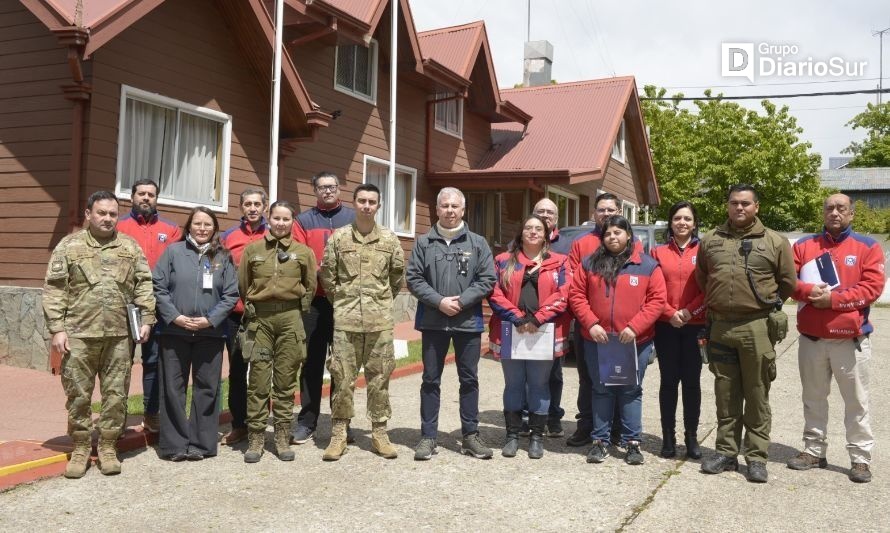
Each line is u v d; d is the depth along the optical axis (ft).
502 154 63.36
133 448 20.22
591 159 59.62
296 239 21.50
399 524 14.94
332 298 19.95
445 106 58.54
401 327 46.98
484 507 15.98
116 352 18.16
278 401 19.62
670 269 19.77
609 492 17.04
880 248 18.48
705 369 35.88
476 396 20.07
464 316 19.65
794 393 30.27
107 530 14.51
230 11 37.17
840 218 18.74
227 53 38.04
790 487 17.62
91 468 18.45
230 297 19.48
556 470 18.76
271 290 19.21
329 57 46.26
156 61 34.12
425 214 55.98
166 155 35.17
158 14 34.19
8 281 32.30
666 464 19.42
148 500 16.28
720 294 18.26
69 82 30.83
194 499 16.37
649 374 34.78
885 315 71.67
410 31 48.96
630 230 19.42
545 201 20.97
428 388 19.89
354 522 15.05
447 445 21.17
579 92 69.87
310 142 42.14
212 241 19.45
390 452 19.69
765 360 18.04
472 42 56.90
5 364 31.76
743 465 19.51
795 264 19.45
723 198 108.27
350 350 19.66
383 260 19.84
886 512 15.94
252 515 15.40
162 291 19.02
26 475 17.39
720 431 18.79
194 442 19.48
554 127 65.67
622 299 19.03
